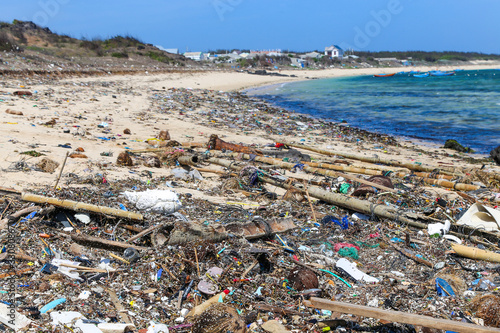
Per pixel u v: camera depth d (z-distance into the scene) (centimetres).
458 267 635
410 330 470
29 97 1948
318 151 1525
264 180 1030
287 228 734
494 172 1350
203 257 584
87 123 1580
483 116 2817
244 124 2083
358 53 13538
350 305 444
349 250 667
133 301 489
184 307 491
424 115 2898
